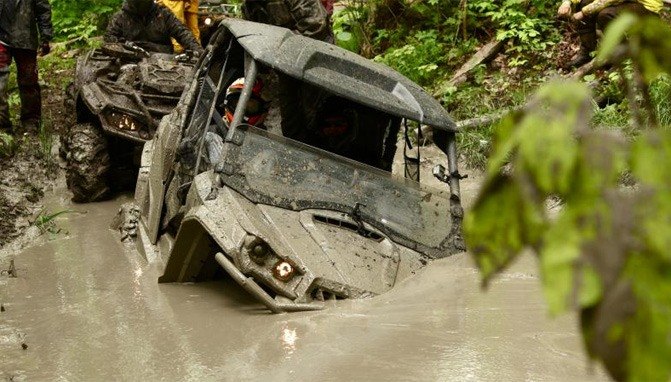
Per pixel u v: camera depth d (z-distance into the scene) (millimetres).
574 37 9891
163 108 8102
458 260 5199
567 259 656
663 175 652
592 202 661
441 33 10906
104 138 8070
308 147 5523
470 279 4691
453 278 4770
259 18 8125
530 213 693
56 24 13570
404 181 5668
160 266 5793
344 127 6191
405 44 10883
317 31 7949
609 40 748
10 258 6418
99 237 6836
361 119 6164
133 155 8305
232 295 5020
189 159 5938
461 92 9547
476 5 10703
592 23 8875
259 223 4859
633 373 629
